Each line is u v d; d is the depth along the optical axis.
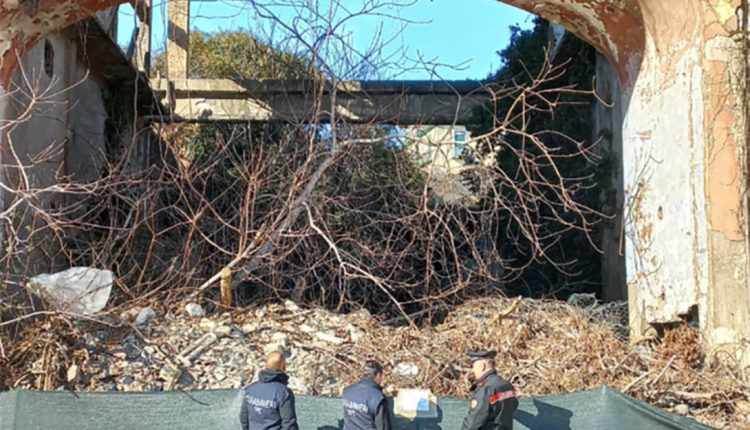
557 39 14.51
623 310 10.59
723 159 8.19
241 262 10.61
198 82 15.14
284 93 14.86
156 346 8.05
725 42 8.27
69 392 6.27
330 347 8.38
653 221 9.40
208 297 10.27
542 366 8.09
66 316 7.87
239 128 15.19
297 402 6.37
